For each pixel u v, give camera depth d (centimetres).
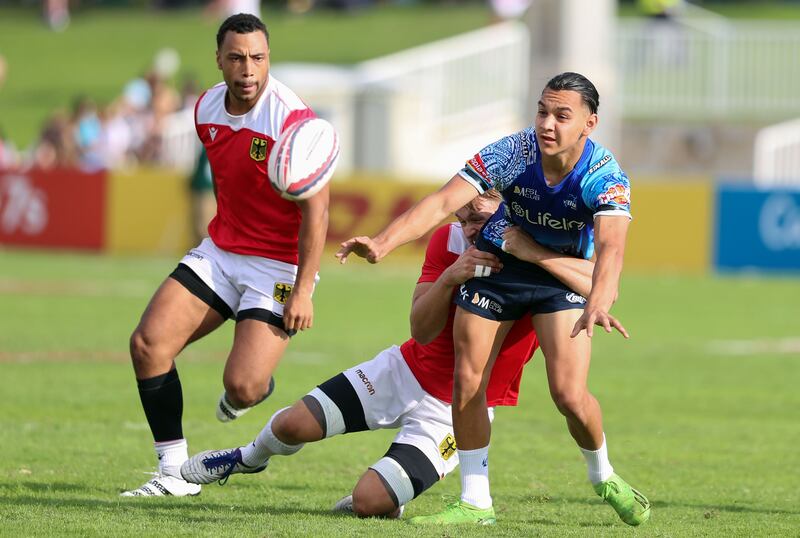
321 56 15125
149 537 1950
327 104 9519
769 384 4122
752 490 2592
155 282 6806
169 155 9444
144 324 2339
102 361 4262
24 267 7462
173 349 2350
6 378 3869
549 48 8588
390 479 2164
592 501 2452
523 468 2795
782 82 9925
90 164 9338
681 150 9912
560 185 2053
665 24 10238
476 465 2164
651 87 10056
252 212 2345
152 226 8419
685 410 3619
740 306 6234
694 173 9875
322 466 2769
